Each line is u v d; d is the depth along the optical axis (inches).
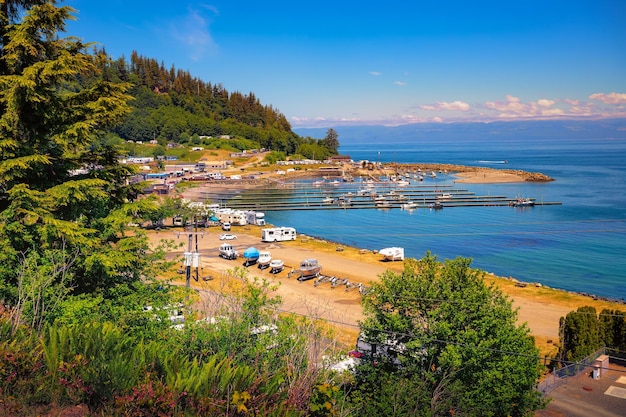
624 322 1126.4
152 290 742.5
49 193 728.3
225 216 3371.1
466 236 3149.6
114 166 831.7
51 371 370.0
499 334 825.5
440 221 3752.5
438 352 840.3
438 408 724.7
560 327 1165.7
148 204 823.7
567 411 896.3
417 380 749.9
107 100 783.7
